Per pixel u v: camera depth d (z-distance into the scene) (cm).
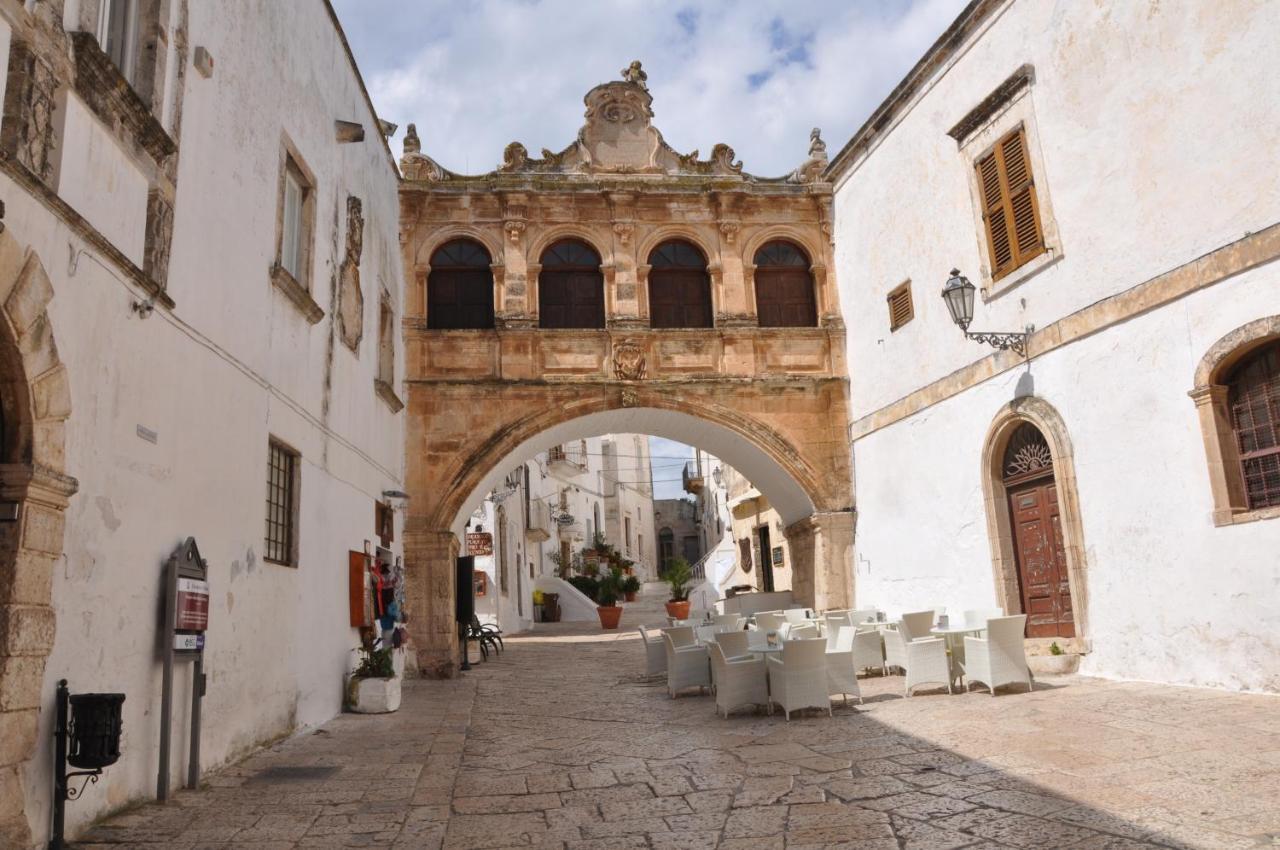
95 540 529
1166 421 934
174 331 646
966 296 1162
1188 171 915
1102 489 1016
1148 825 473
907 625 1080
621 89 1739
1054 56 1100
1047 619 1142
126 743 562
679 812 568
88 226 515
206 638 680
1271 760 586
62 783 479
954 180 1308
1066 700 870
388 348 1438
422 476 1535
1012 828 486
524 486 3170
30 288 464
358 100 1262
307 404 962
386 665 1085
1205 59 895
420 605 1485
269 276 852
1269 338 832
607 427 1758
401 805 592
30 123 477
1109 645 1004
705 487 4625
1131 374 980
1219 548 870
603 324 1652
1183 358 915
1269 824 461
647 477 5406
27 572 455
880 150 1527
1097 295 1030
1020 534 1193
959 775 611
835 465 1627
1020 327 1157
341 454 1093
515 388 1584
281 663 851
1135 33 978
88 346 527
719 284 1667
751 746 770
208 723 680
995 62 1211
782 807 563
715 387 1625
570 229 1664
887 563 1485
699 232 1689
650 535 5291
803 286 1719
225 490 729
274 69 889
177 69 665
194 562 650
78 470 512
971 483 1258
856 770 650
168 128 650
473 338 1602
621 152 1716
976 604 1244
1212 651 875
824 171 1727
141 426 590
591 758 762
